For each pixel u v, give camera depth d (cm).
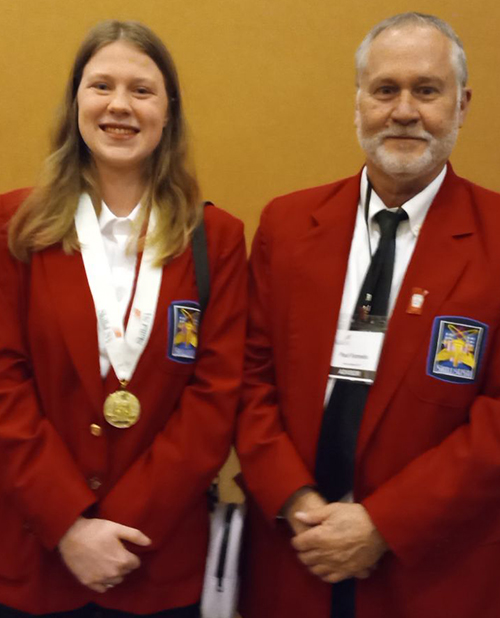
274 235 200
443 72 182
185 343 184
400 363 179
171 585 186
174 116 196
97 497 181
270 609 194
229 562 190
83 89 185
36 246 182
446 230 186
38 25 351
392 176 186
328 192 203
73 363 177
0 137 356
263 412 192
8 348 181
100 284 181
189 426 182
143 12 352
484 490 172
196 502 184
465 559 181
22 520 183
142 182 194
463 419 180
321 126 356
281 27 352
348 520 175
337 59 353
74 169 191
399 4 351
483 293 178
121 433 181
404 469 178
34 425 178
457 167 356
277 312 194
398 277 186
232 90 355
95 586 172
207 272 187
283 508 186
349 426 183
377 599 184
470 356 177
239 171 359
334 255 191
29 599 181
